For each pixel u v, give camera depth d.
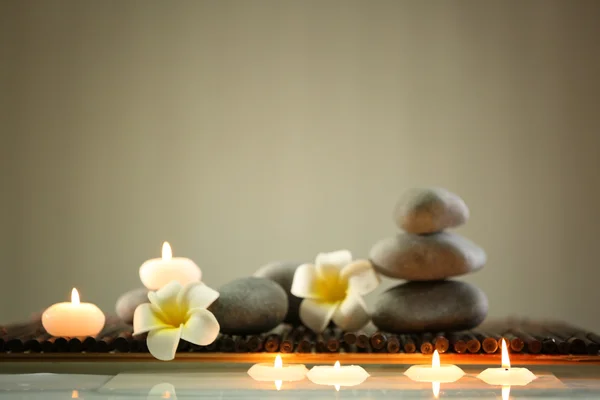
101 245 2.12
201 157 2.13
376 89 2.13
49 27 2.15
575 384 0.94
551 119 2.09
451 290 1.16
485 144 2.10
